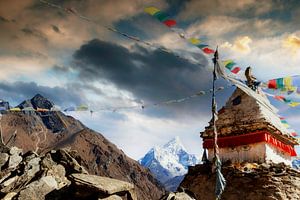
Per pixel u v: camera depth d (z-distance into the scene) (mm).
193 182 21141
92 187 13555
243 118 21094
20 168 15898
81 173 16047
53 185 14422
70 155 17484
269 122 20234
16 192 14406
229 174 19750
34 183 14094
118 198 13641
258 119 20469
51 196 14008
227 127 21281
